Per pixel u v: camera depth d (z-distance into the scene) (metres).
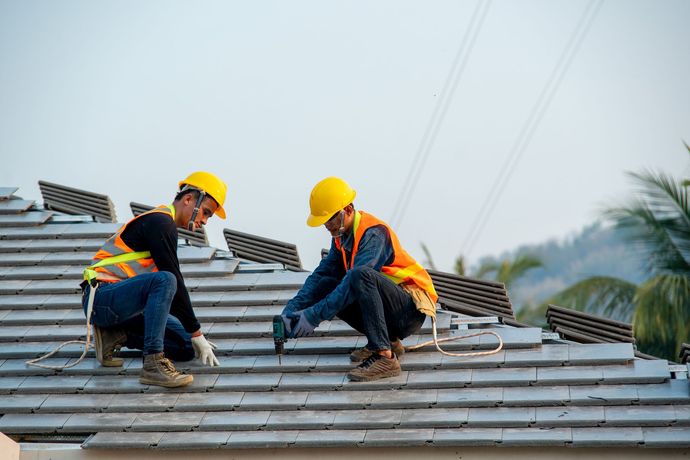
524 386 14.86
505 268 63.59
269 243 18.69
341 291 15.43
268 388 15.42
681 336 44.53
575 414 14.13
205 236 19.55
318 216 15.79
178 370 15.96
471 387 14.98
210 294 17.61
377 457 14.30
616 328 15.80
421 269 15.95
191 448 14.50
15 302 17.45
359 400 14.95
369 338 15.30
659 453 13.61
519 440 13.84
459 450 14.12
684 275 44.81
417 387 15.10
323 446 14.31
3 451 14.38
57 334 16.73
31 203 20.02
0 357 16.41
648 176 46.16
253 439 14.45
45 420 15.16
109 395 15.61
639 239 45.75
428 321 16.56
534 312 57.72
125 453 14.72
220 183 16.52
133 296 15.70
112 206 20.11
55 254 18.56
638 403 14.19
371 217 15.89
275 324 15.60
